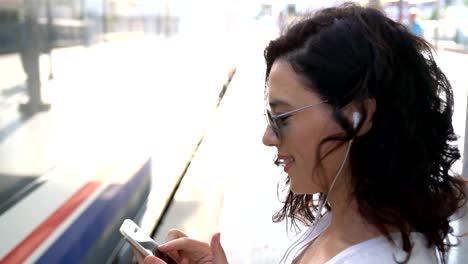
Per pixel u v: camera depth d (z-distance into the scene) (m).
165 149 3.56
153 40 3.28
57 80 1.71
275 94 0.96
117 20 2.47
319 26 0.95
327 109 0.92
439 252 1.03
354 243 0.94
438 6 5.59
